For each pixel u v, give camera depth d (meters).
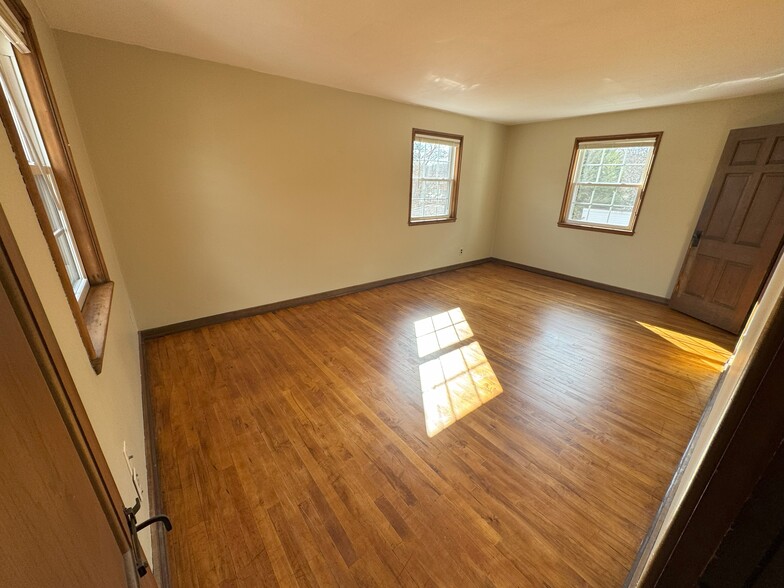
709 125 3.56
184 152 2.74
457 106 4.11
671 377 2.54
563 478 1.65
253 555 1.28
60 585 0.34
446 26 1.96
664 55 2.30
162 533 1.33
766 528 0.38
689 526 0.43
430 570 1.25
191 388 2.27
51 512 0.35
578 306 4.03
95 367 0.94
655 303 4.20
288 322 3.37
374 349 2.87
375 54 2.43
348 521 1.42
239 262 3.28
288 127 3.21
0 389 0.29
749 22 1.82
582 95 3.39
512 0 1.67
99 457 0.55
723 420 0.38
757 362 0.34
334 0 1.71
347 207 3.91
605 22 1.87
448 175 5.00
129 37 2.23
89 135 2.34
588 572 1.25
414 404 2.17
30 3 1.60
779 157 2.92
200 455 1.73
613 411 2.15
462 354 2.84
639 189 4.21
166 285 2.92
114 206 2.54
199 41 2.27
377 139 3.91
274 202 3.33
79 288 1.55
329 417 2.03
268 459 1.72
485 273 5.46
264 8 1.81
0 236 0.36
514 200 5.62
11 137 0.66
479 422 2.03
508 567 1.27
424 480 1.62
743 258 3.19
